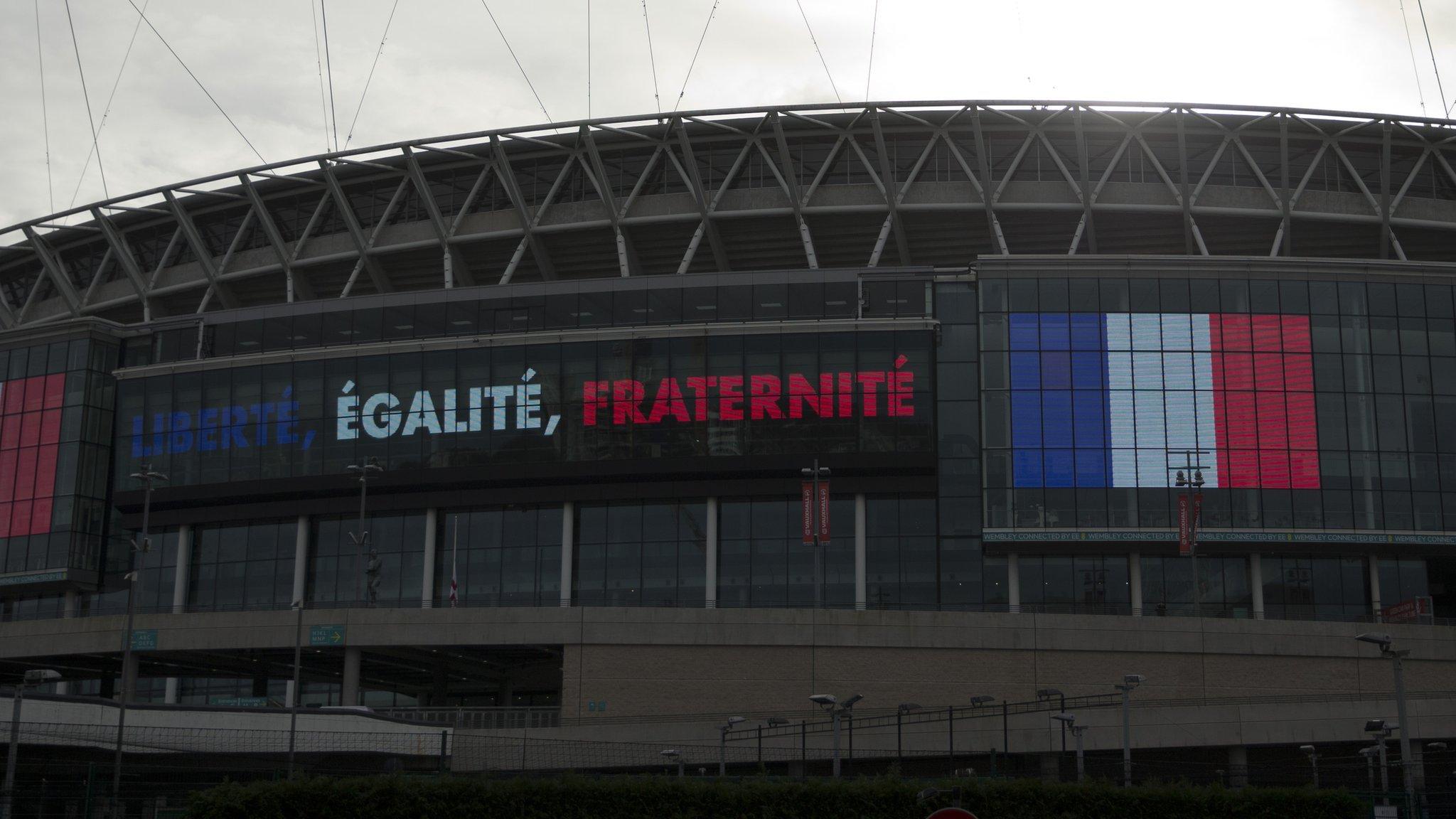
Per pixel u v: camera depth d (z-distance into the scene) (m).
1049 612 79.56
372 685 91.62
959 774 53.53
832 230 94.25
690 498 87.25
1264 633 71.00
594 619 72.12
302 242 98.88
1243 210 90.81
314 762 54.81
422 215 98.94
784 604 85.38
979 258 85.94
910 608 84.69
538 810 30.70
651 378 87.06
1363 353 84.88
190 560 92.62
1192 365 84.56
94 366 95.19
